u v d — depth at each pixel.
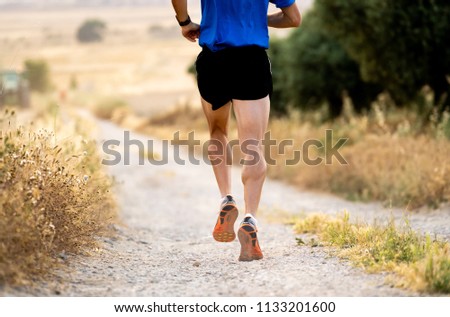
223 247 16.92
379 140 31.30
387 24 33.47
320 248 14.90
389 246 13.24
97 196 16.45
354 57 36.97
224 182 14.05
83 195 15.13
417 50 33.78
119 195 29.91
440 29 32.56
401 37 33.56
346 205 26.06
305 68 51.00
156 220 24.31
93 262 13.64
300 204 27.44
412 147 27.69
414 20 33.09
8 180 12.16
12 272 11.07
